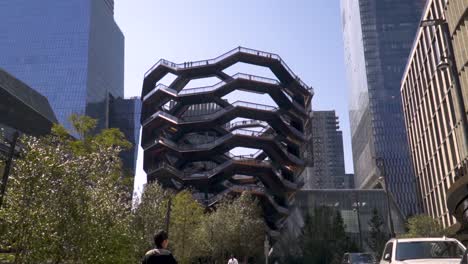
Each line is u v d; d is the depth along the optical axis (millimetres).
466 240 44938
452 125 48219
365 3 171625
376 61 163250
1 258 13844
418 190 70688
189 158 79750
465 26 39500
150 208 28500
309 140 94438
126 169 24156
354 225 98375
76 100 152125
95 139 21766
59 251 13438
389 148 152250
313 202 100062
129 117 163375
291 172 87000
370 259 23828
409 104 72562
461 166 44688
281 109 80875
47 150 14523
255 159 75812
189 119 79438
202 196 74062
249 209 55281
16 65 159125
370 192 102688
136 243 22250
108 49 178500
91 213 14680
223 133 80438
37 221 12672
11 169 14164
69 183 13844
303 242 74312
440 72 52062
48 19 164000
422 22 18609
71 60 157375
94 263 14906
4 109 46062
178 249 37594
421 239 11547
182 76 86062
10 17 165500
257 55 82062
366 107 163125
